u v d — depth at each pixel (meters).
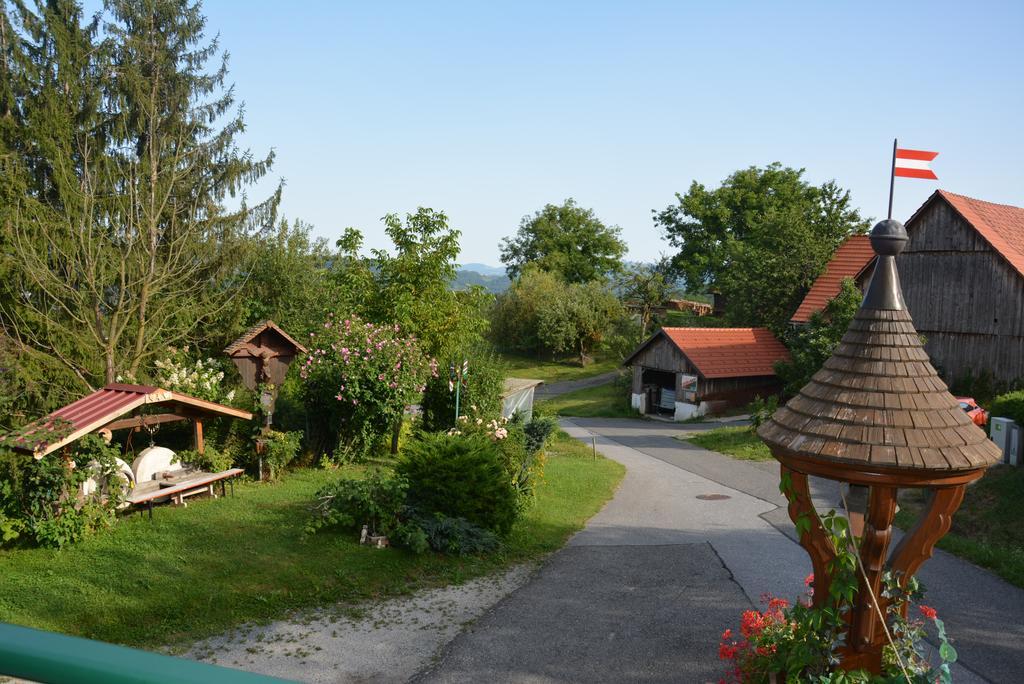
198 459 13.78
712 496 18.06
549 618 9.99
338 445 17.09
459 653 8.84
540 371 56.97
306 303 27.97
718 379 35.75
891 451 4.69
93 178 21.14
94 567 9.90
